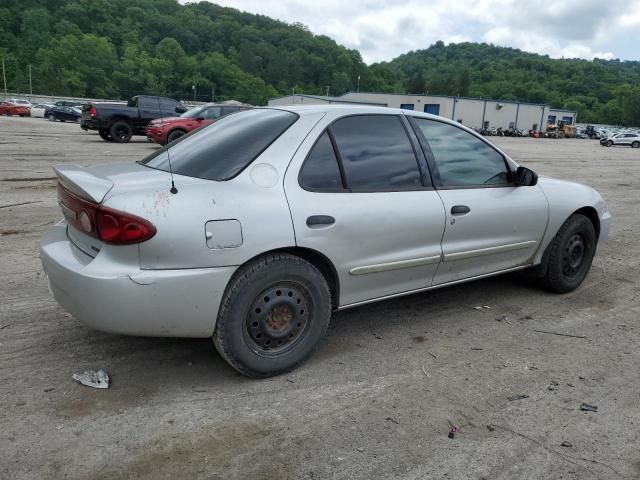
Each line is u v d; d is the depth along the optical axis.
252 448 2.69
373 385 3.32
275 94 118.62
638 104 131.88
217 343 3.15
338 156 3.52
